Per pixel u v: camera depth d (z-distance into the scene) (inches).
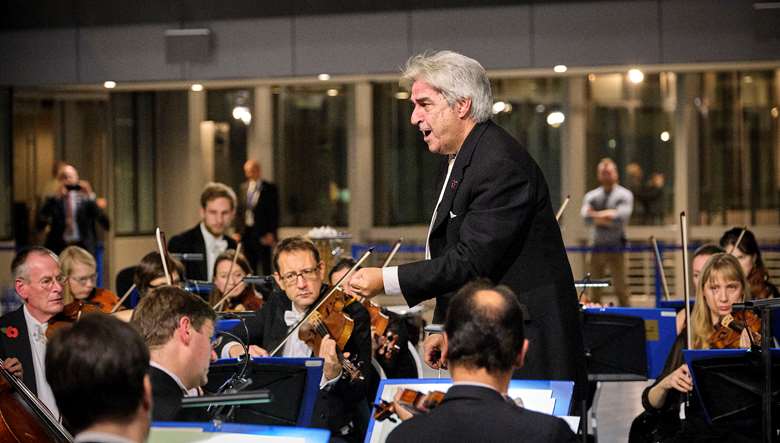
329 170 585.6
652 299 532.7
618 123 544.4
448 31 470.3
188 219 617.3
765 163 534.3
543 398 132.6
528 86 550.3
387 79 495.8
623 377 246.2
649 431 207.8
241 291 288.2
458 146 153.6
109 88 522.3
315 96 585.0
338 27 478.3
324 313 201.2
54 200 505.0
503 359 112.6
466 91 150.3
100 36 497.7
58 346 91.5
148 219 620.7
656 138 541.6
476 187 148.8
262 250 504.7
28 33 502.9
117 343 91.3
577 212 542.6
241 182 604.4
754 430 190.5
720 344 220.7
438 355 154.6
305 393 161.3
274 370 160.6
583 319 244.1
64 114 547.2
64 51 501.0
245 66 486.3
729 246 273.3
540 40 462.9
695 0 451.5
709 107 537.0
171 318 128.8
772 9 445.7
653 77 541.0
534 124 550.3
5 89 519.8
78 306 220.2
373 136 572.1
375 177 572.1
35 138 542.0
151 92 617.0
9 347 209.2
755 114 534.6
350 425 199.6
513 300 114.4
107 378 90.3
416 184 569.9
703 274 225.0
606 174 496.1
